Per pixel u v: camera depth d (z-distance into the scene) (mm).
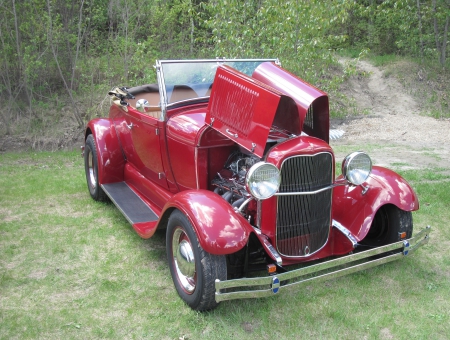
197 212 3180
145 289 3725
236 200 3779
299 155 3357
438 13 16938
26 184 6723
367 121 13336
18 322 3246
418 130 12180
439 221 5203
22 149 10031
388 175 4035
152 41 11820
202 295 3172
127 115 5090
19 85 11148
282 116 3508
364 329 3180
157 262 4234
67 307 3463
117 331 3174
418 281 3869
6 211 5520
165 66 4375
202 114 4199
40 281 3844
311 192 3477
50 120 11367
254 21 9570
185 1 12320
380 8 16672
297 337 3098
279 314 3369
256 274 3988
